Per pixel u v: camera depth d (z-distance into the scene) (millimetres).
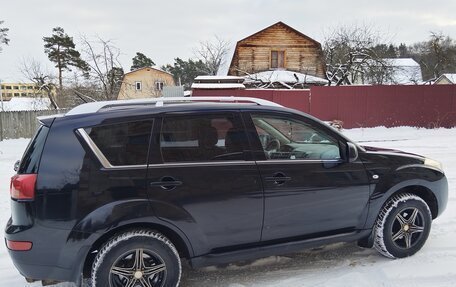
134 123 3029
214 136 3227
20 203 2809
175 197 3004
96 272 2838
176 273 3066
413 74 41156
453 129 15547
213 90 16344
